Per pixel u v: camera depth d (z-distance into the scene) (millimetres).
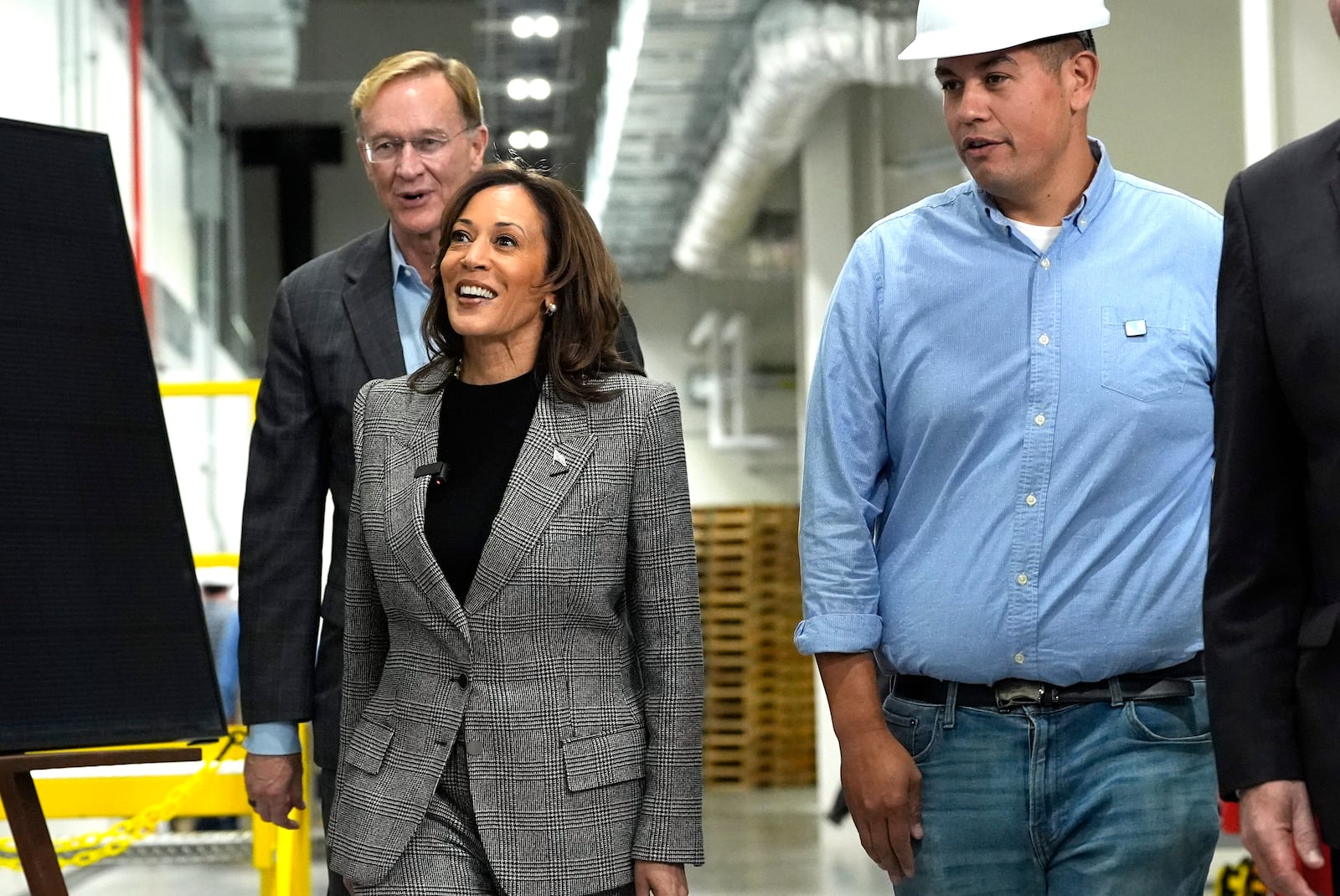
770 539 12344
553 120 12828
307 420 2686
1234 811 4820
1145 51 6531
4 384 2043
